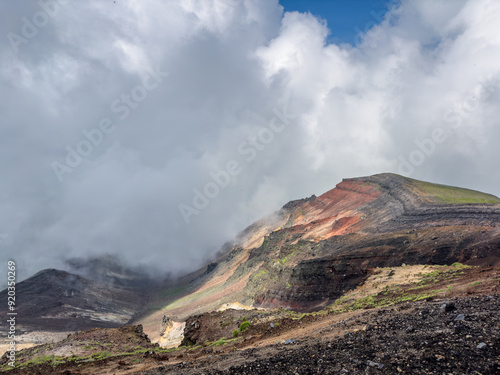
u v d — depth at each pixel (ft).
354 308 119.24
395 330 55.77
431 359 40.73
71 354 111.45
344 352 50.11
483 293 80.38
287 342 70.59
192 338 131.23
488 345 40.86
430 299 85.97
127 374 76.07
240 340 100.07
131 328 142.10
